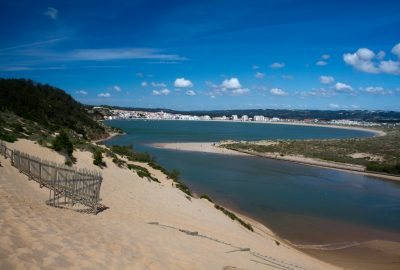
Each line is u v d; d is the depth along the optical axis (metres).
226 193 41.12
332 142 110.19
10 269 6.03
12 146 23.39
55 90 107.81
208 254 11.25
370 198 44.25
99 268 7.23
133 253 8.85
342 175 62.34
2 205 10.11
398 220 34.41
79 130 90.75
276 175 57.34
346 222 32.75
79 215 12.09
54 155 24.56
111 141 102.81
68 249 7.75
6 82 84.25
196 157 74.81
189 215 19.83
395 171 66.31
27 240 7.59
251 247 16.28
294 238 27.06
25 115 67.38
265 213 33.84
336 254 23.92
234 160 72.88
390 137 140.62
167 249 10.18
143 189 22.61
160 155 75.69
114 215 14.39
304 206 37.59
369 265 21.91
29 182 15.83
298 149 92.44
